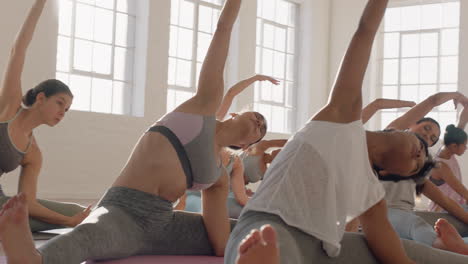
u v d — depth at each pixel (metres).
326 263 1.96
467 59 10.55
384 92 11.33
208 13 10.10
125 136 8.52
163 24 9.08
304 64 11.63
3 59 7.25
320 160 1.92
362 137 2.02
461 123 4.89
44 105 3.34
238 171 4.49
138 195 2.56
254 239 1.52
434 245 3.02
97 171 8.16
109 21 8.73
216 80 2.65
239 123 2.90
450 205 4.07
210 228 2.89
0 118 3.34
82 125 8.00
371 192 2.06
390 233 2.15
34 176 3.66
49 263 1.98
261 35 11.07
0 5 7.22
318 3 11.73
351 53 1.97
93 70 8.55
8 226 1.90
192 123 2.62
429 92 10.98
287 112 11.51
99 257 2.36
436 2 10.94
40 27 7.61
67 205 3.99
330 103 1.99
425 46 11.04
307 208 1.90
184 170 2.63
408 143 2.15
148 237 2.65
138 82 8.92
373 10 1.94
